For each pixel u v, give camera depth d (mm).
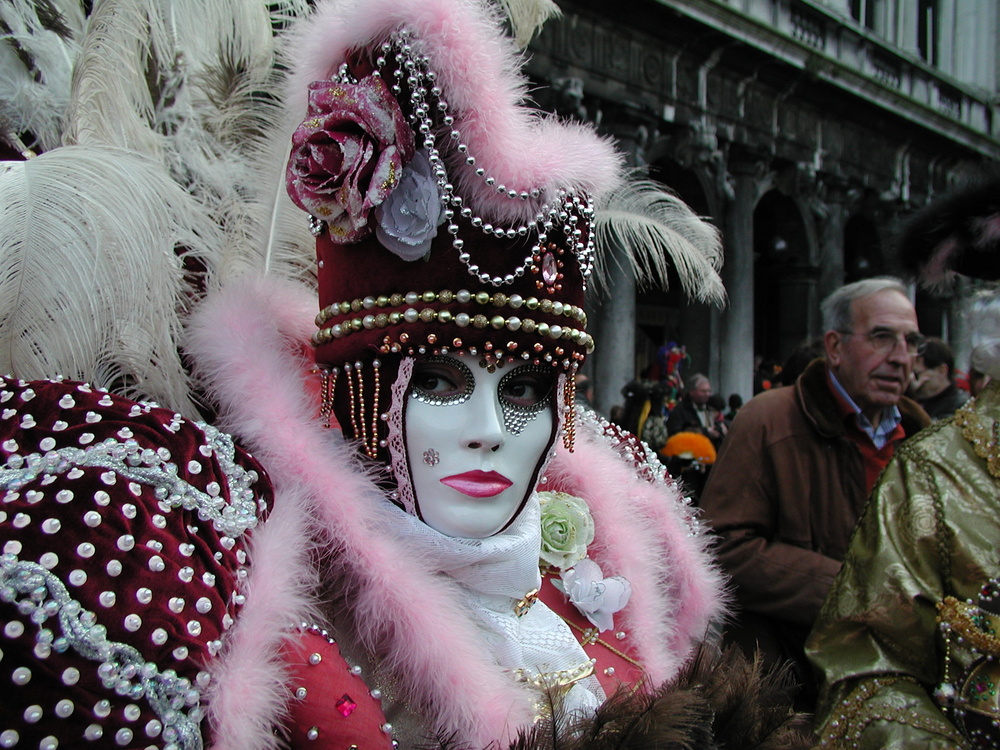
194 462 667
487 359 822
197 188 1060
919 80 13633
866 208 12883
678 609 1222
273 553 694
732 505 1729
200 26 1075
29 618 523
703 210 10516
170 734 552
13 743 509
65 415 643
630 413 4676
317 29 855
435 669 761
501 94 796
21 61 1083
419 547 832
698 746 754
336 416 899
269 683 637
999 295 1267
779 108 10891
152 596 565
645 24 8609
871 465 1800
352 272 833
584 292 901
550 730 715
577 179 840
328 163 776
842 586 1258
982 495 1170
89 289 745
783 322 12250
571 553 1062
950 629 1130
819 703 1252
